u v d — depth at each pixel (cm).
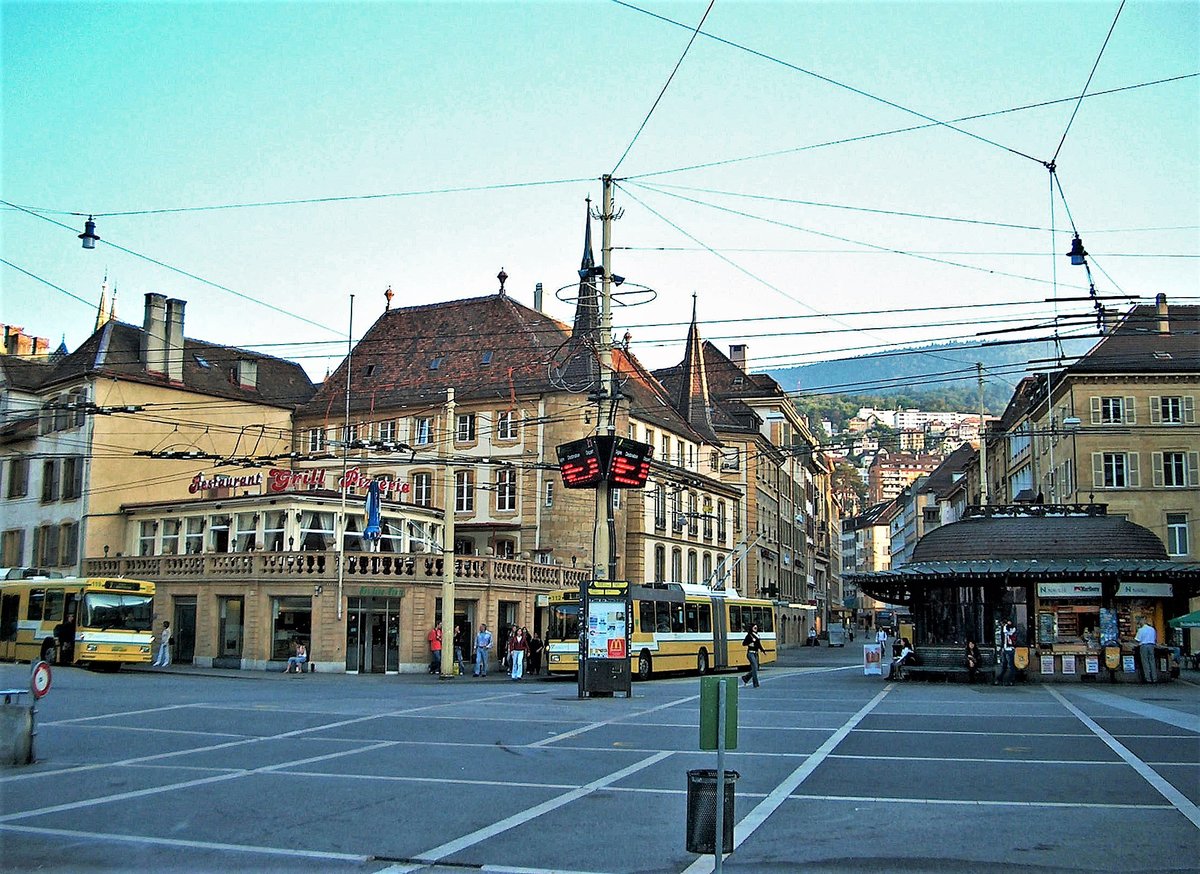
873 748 1878
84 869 1023
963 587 3831
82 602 4191
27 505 5866
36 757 1761
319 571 4381
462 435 6056
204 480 5322
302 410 6562
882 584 3938
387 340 6744
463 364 6322
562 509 5678
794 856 1065
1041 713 2502
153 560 4928
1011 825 1204
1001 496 9494
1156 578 3625
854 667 5400
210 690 3222
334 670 4288
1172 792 1416
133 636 4244
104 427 5538
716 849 947
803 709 2636
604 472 3253
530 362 6084
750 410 8125
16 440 5978
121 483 5569
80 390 5638
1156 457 6353
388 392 6391
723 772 966
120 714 2441
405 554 4441
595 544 3278
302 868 1027
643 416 6166
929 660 3853
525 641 4200
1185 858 1046
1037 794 1404
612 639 3000
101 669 4269
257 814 1284
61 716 2395
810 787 1467
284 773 1595
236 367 6350
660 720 2334
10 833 1181
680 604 4375
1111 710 2577
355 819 1254
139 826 1218
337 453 6378
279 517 4762
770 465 8706
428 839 1149
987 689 3372
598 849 1101
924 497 14538
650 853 1083
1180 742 1942
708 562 7031
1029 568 3634
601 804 1345
